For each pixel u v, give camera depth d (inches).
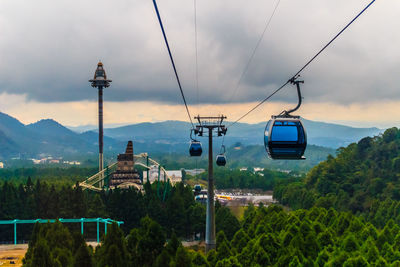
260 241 3671.3
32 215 7578.7
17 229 7500.0
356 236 4286.4
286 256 3341.5
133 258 3277.6
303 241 3673.7
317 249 3666.3
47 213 7588.6
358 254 3383.4
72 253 3629.4
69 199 7652.6
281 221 4744.1
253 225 4933.6
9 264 6043.3
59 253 3393.2
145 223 3496.6
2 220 7352.4
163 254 2974.9
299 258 3341.5
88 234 7445.9
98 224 7185.0
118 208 7618.1
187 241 7495.1
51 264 3147.1
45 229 4114.2
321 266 3430.1
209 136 2684.5
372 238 4069.9
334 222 4965.6
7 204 7440.9
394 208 7268.7
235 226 6225.4
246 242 3944.4
